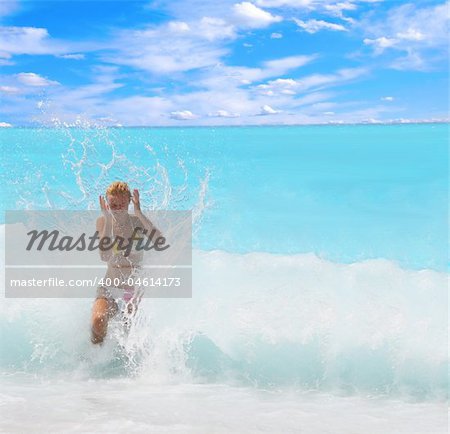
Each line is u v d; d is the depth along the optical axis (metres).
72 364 4.80
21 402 4.04
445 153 17.45
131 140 20.61
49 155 15.16
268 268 6.43
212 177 13.04
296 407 4.04
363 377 4.50
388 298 5.54
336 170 14.41
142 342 4.88
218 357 4.79
